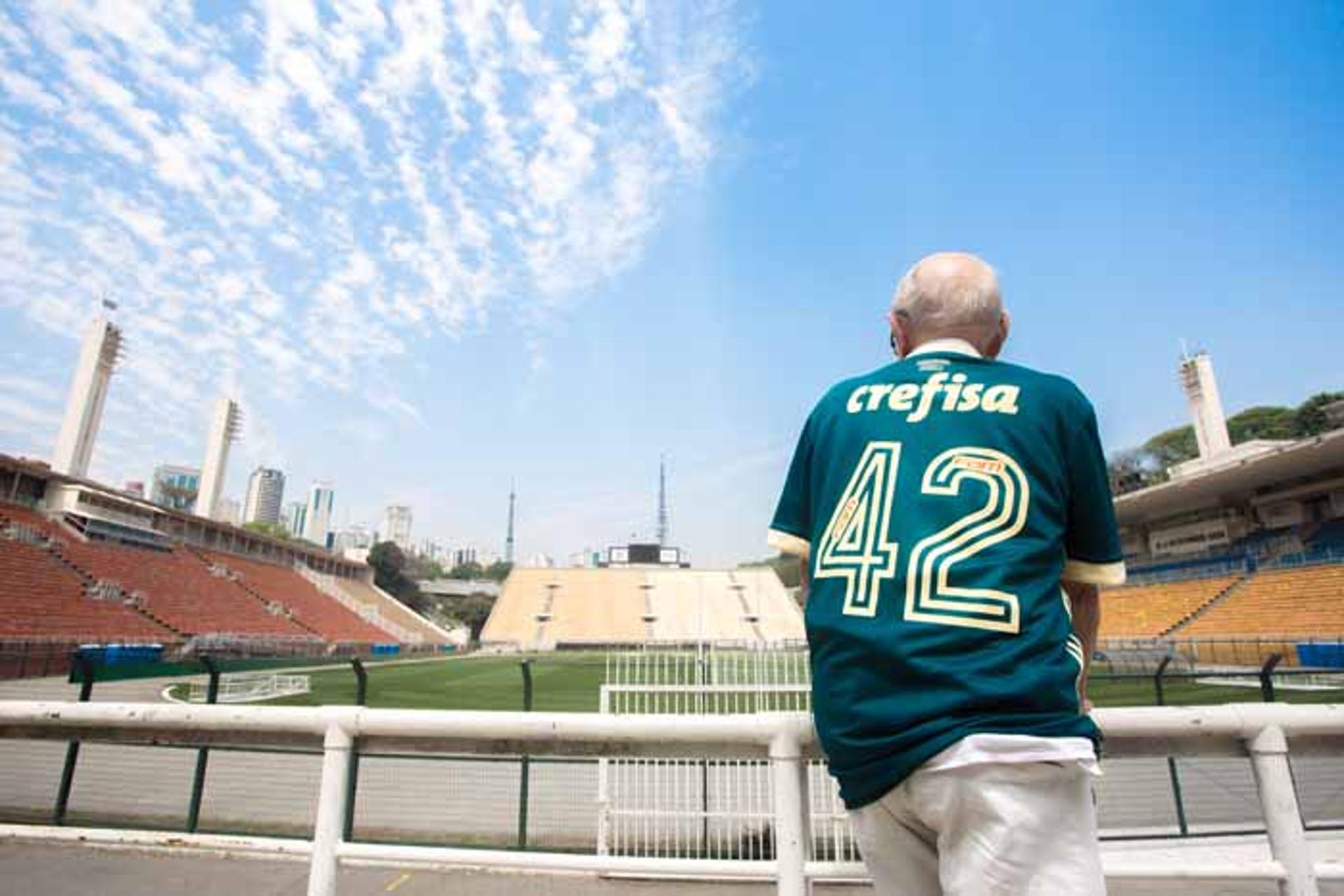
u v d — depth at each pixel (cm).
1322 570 3086
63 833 216
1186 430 6881
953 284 154
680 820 530
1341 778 725
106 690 1692
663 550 8856
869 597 121
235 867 390
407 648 5206
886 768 112
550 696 1988
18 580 2817
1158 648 2831
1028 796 105
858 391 151
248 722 176
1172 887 384
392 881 419
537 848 555
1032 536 123
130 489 6388
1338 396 5344
